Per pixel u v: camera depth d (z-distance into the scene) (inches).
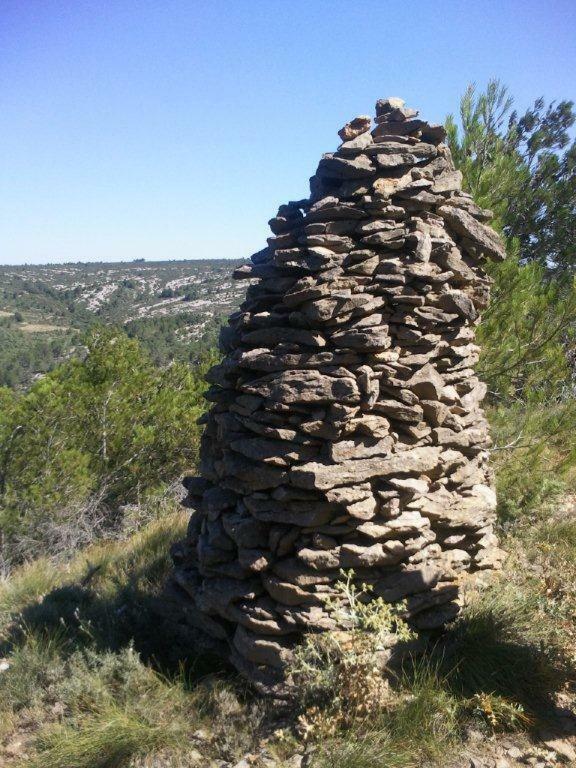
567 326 305.6
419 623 172.4
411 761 137.6
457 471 195.0
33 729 168.4
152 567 257.1
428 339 182.1
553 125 545.3
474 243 204.4
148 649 191.5
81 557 333.7
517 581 202.2
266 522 174.2
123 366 503.5
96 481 467.8
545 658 161.5
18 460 435.2
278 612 165.3
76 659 185.3
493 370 304.7
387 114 201.6
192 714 161.5
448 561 187.6
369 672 148.4
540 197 446.0
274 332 183.5
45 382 453.4
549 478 273.0
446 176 202.5
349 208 183.6
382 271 181.2
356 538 168.1
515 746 141.6
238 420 183.3
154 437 497.0
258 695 163.0
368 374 170.6
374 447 170.2
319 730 144.1
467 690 155.2
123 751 148.2
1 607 253.4
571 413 282.7
